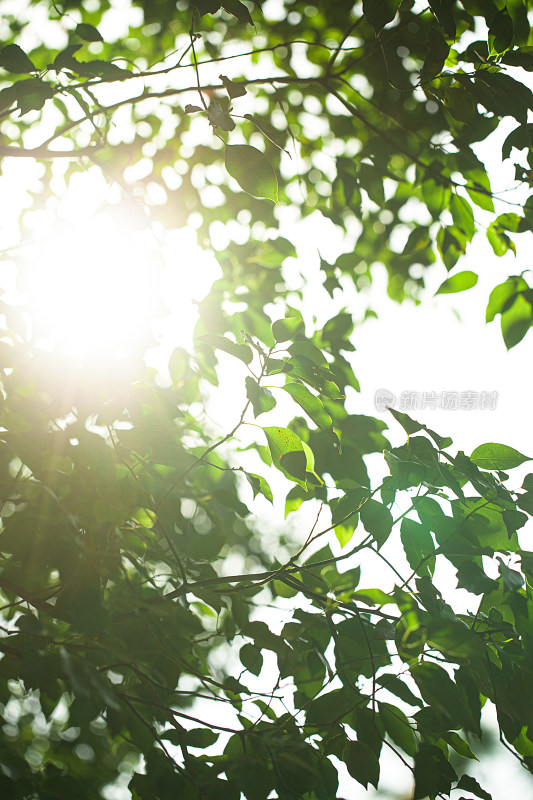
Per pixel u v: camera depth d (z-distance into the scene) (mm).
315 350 1329
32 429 1176
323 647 1497
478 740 1322
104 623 1082
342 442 1959
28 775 1197
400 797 1427
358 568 1588
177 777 1282
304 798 1342
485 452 1430
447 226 2201
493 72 1626
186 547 1675
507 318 1977
